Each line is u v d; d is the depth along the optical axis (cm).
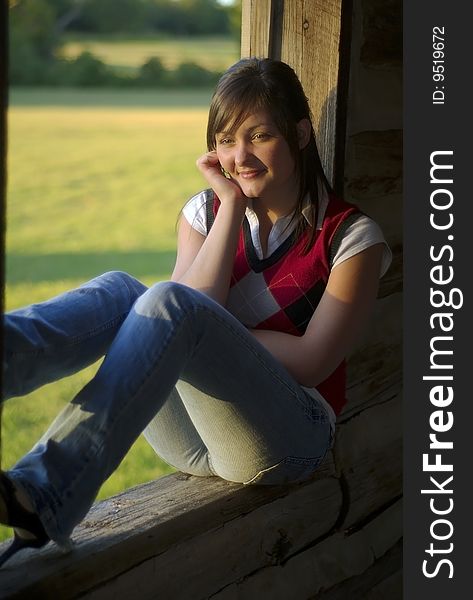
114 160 2139
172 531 204
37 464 172
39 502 168
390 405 305
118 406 177
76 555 183
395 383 308
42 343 182
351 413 283
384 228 291
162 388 183
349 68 257
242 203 228
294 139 221
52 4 5769
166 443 232
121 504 212
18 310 185
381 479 299
